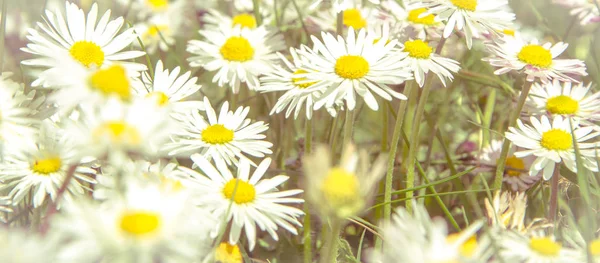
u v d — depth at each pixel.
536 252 0.36
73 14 0.40
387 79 0.39
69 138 0.37
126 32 0.40
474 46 0.49
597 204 0.40
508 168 0.44
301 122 0.50
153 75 0.42
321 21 0.49
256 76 0.45
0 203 0.38
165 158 0.43
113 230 0.33
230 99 0.49
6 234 0.33
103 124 0.34
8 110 0.37
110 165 0.37
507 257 0.36
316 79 0.39
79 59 0.39
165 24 0.54
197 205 0.37
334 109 0.41
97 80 0.34
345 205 0.33
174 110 0.40
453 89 0.50
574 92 0.43
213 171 0.38
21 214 0.39
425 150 0.50
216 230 0.37
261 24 0.47
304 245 0.42
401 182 0.45
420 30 0.45
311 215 0.44
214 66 0.45
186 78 0.41
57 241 0.33
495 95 0.48
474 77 0.48
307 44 0.50
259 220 0.37
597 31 0.49
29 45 0.39
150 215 0.33
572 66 0.42
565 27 0.51
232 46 0.45
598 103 0.42
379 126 0.52
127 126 0.34
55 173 0.38
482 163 0.45
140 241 0.33
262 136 0.41
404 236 0.34
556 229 0.39
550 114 0.42
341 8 0.42
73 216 0.33
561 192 0.42
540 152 0.40
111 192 0.36
